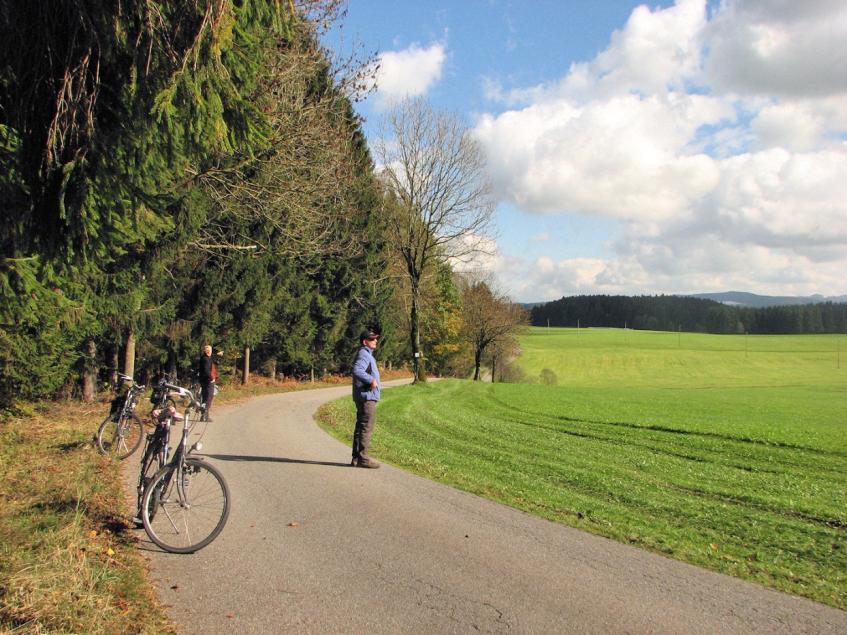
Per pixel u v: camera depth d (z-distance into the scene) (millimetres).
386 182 38031
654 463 13648
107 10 4793
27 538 5273
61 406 16500
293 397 26797
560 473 11227
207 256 23969
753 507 9656
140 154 5461
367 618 4344
